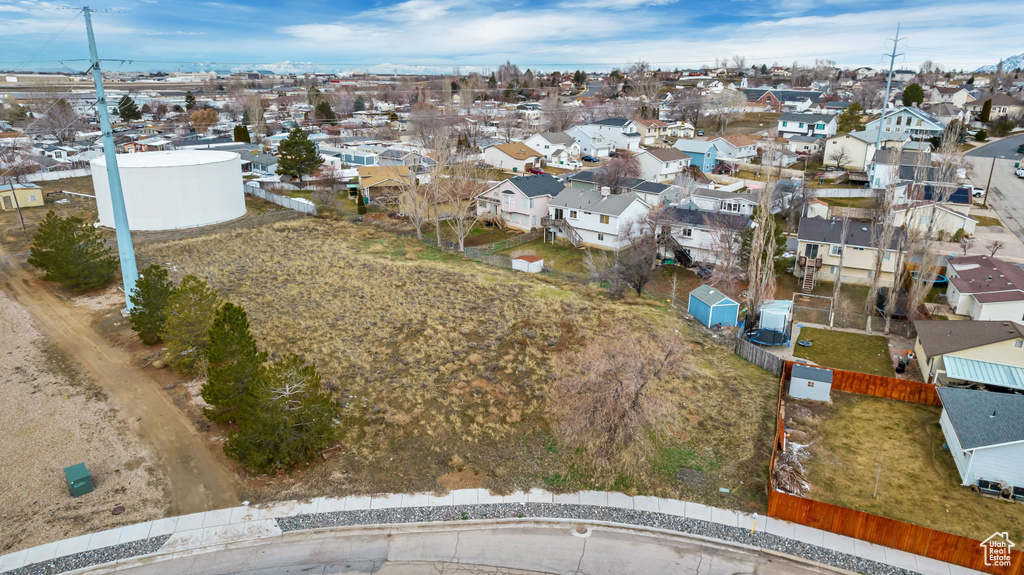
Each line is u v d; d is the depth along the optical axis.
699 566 19.42
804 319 38.97
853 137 78.81
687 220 48.59
